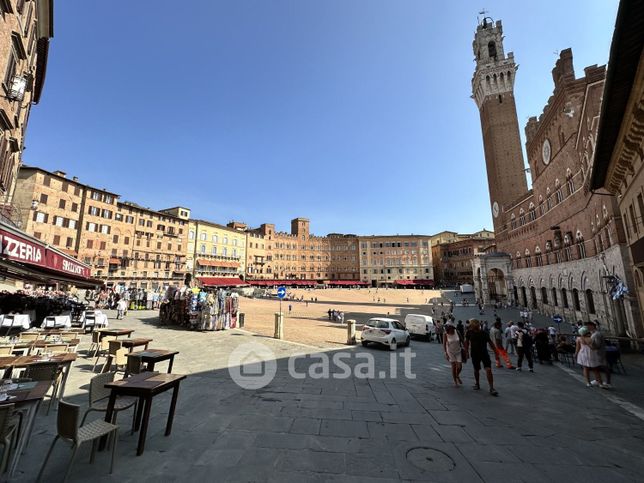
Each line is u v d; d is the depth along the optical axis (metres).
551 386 10.05
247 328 21.86
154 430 5.61
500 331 13.78
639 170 11.96
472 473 4.48
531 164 44.41
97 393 5.21
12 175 17.77
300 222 113.94
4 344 8.52
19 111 15.65
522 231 49.25
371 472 4.43
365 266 113.75
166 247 68.31
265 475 4.26
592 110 21.70
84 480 3.99
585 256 28.95
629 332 20.62
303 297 77.19
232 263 87.62
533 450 5.28
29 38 15.03
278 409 6.93
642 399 8.62
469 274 107.00
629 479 4.43
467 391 9.07
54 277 13.61
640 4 5.84
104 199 56.16
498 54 67.88
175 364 10.95
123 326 19.62
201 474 4.23
